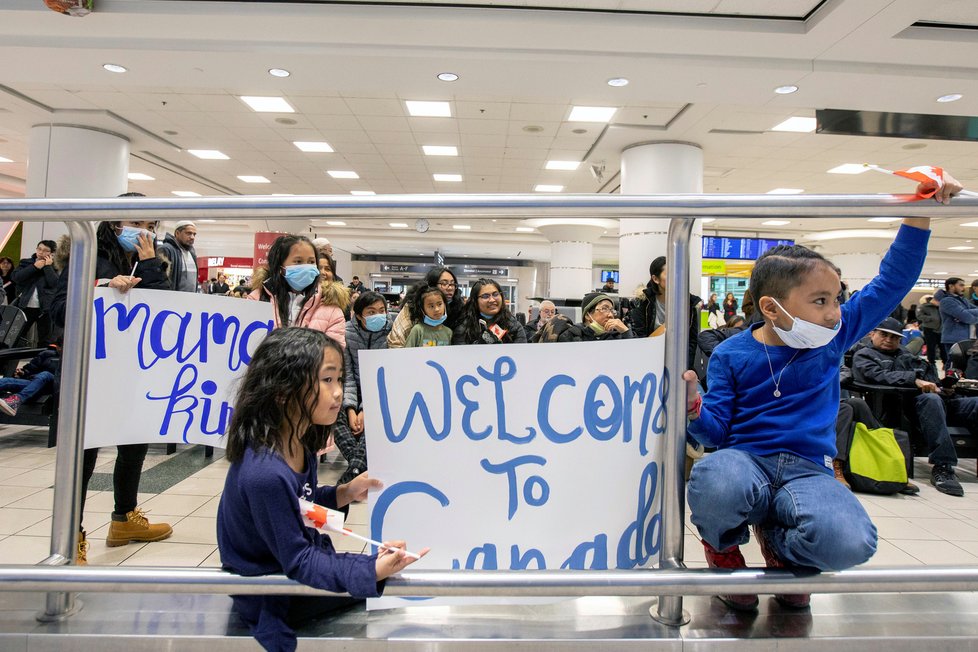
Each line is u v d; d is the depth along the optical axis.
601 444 0.98
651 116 6.30
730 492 0.89
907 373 3.28
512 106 6.15
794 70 4.54
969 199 0.91
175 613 0.96
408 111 6.41
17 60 4.75
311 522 0.85
